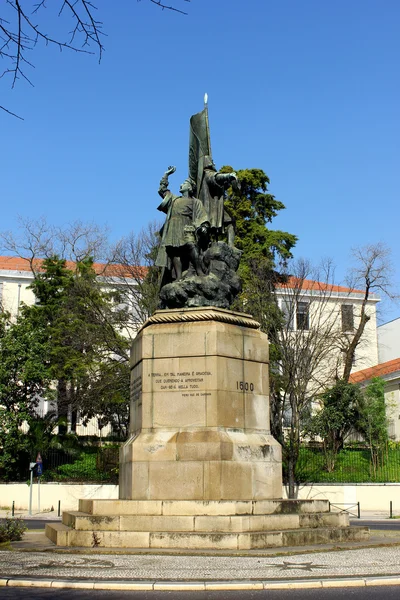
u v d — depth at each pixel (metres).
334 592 8.36
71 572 9.35
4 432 32.75
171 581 8.77
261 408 14.52
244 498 13.34
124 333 43.31
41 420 36.19
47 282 39.94
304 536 12.30
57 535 12.27
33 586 8.70
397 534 15.03
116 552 11.27
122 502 13.01
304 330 40.44
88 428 45.41
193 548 11.59
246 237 40.75
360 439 43.53
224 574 9.18
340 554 11.05
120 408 37.50
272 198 42.88
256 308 34.84
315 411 42.78
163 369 14.18
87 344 36.28
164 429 13.87
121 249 51.03
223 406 13.81
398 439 43.19
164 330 14.36
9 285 51.03
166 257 16.00
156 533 11.83
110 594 8.23
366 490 31.70
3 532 13.62
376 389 39.12
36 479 33.28
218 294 15.16
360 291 56.44
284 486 32.97
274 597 8.06
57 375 35.75
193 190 16.77
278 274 38.41
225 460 13.28
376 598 7.96
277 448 14.22
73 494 31.72
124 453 14.38
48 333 36.38
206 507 12.65
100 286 38.00
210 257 15.66
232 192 41.44
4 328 37.62
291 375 33.44
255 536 11.69
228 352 14.16
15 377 34.56
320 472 35.34
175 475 13.32
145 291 36.25
